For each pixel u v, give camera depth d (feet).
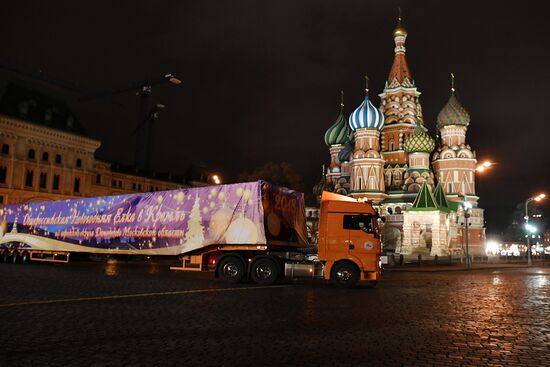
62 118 242.58
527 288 70.69
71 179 236.43
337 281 66.74
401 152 296.92
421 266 144.77
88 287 58.23
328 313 41.55
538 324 37.76
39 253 102.17
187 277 77.97
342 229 67.36
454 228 238.89
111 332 31.91
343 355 26.81
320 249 67.77
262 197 70.74
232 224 71.97
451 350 28.43
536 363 25.80
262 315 39.78
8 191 208.03
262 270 69.21
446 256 189.78
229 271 70.38
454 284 77.30
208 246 74.84
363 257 66.33
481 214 264.72
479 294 60.54
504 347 29.40
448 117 278.46
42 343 28.55
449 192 268.21
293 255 72.54
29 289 54.80
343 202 68.39
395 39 316.60
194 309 42.34
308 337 31.32
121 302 45.85
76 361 24.81
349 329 34.30
